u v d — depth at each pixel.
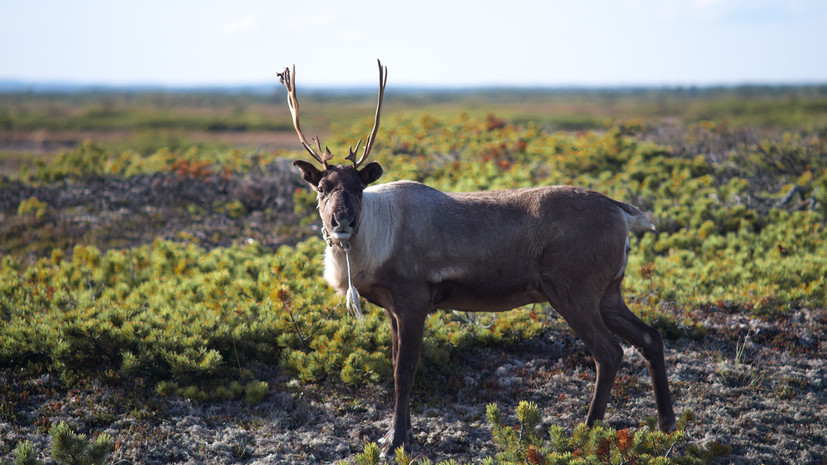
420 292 11.31
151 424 11.34
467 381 13.59
